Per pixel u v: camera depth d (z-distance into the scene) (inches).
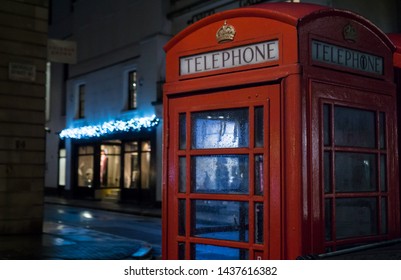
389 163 147.3
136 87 955.3
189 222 140.3
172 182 144.9
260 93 128.6
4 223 479.8
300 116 122.0
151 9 922.7
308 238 121.3
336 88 131.9
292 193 121.6
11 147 484.1
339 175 133.4
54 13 1256.8
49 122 1253.1
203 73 141.3
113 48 1026.7
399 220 149.4
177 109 145.5
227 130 135.0
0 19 482.3
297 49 123.5
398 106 165.0
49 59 505.4
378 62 147.9
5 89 482.6
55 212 828.6
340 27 136.3
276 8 132.8
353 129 137.9
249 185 129.0
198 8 839.7
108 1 1048.8
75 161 1136.8
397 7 749.9
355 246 134.9
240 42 134.0
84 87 1135.6
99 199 1068.5
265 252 124.9
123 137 975.6
